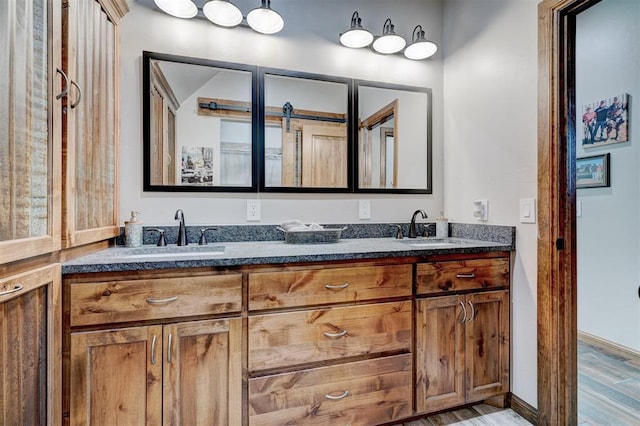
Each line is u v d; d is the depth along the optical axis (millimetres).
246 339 1324
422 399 1573
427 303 1579
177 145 1809
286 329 1368
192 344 1264
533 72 1629
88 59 1314
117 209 1638
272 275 1353
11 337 901
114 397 1184
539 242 1591
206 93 1859
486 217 1917
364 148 2139
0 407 861
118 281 1186
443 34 2299
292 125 2004
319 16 2064
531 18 1642
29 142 964
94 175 1381
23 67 934
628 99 2299
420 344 1567
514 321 1727
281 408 1365
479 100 1979
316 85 2053
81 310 1149
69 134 1149
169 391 1233
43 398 1041
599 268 2479
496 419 1661
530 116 1644
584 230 2570
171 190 1788
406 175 2219
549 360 1542
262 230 1917
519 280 1701
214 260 1259
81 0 1245
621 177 2346
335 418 1439
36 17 995
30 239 953
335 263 1437
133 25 1743
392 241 1988
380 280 1503
